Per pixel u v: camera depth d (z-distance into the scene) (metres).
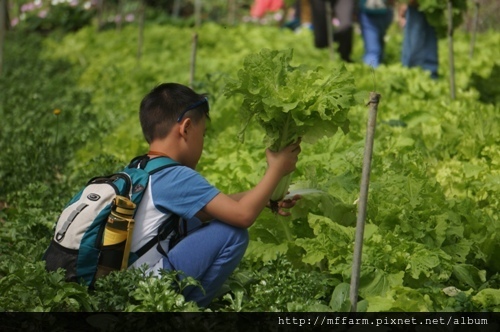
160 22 35.03
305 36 28.25
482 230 10.05
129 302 8.45
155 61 24.56
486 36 28.22
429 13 19.30
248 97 8.70
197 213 8.94
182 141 8.64
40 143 14.63
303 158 12.05
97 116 18.39
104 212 8.30
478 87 18.56
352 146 11.50
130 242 8.38
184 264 8.48
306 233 9.84
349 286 8.73
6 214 12.25
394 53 27.08
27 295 8.45
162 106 8.62
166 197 8.41
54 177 14.15
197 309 8.17
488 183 11.37
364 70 19.30
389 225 9.69
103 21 34.84
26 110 18.20
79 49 27.95
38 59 26.72
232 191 11.59
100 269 8.39
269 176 8.52
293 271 9.02
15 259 9.77
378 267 9.09
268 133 8.56
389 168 11.16
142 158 8.69
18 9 36.16
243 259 9.67
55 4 35.09
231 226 8.52
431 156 13.42
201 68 22.39
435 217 9.70
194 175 8.45
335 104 8.37
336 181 10.09
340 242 9.27
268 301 8.57
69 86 22.53
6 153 15.00
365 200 8.32
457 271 9.34
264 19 37.12
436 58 20.42
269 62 8.71
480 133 13.60
